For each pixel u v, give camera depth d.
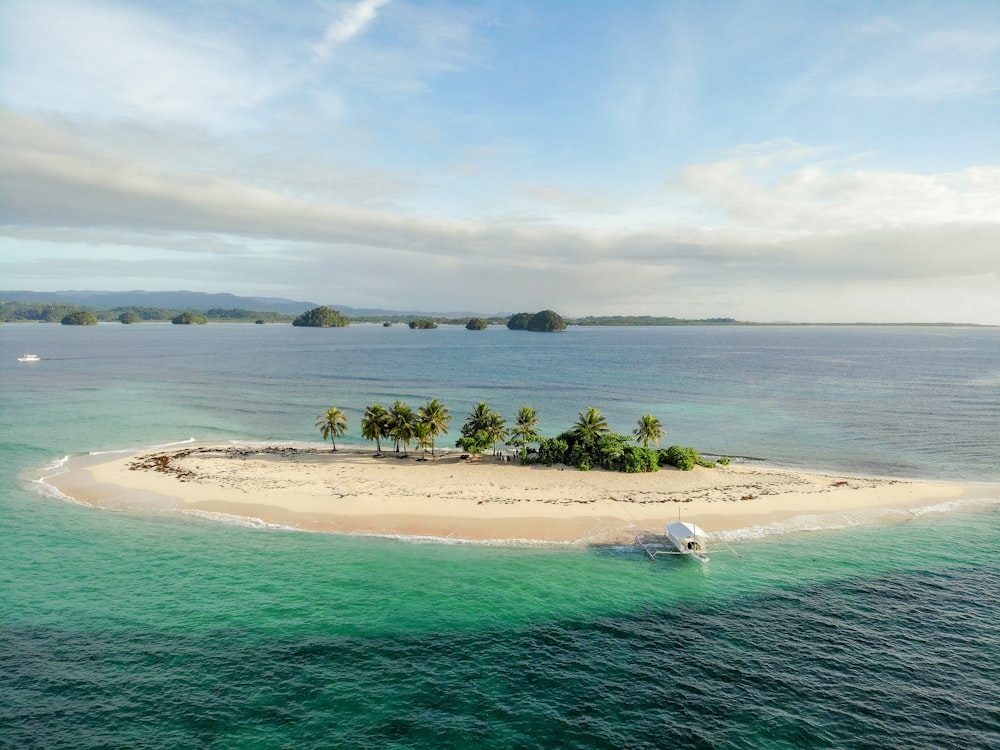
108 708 30.84
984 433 103.31
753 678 34.19
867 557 51.16
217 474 73.12
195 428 107.31
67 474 73.50
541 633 38.94
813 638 38.59
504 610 41.75
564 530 56.06
